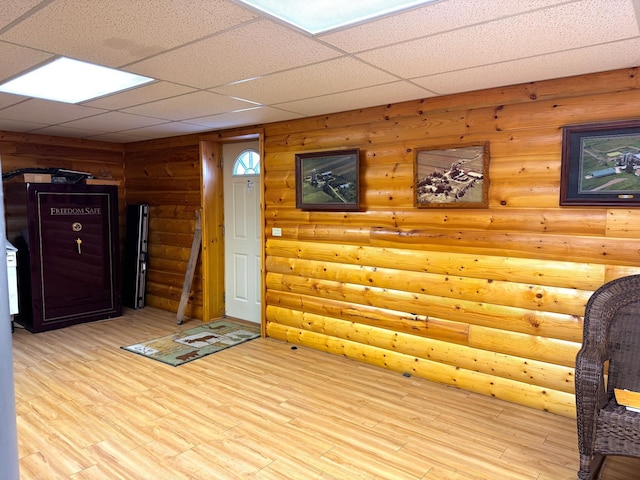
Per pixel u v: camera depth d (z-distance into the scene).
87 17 1.89
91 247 5.15
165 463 2.43
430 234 3.43
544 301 2.97
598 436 2.08
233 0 1.73
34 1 1.74
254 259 5.11
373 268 3.79
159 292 5.81
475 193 3.16
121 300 5.55
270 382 3.50
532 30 2.01
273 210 4.47
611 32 2.04
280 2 1.76
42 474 2.32
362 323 3.90
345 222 3.93
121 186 6.15
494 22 1.92
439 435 2.72
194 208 5.30
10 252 4.52
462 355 3.34
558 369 2.96
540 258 2.98
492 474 2.34
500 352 3.19
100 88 3.12
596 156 2.69
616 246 2.70
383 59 2.44
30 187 4.68
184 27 1.99
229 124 4.52
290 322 4.41
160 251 5.75
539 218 2.95
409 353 3.63
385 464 2.43
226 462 2.45
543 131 2.90
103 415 2.97
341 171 3.85
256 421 2.89
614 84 2.64
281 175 4.36
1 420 0.92
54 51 2.32
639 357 2.38
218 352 4.18
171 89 3.10
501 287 3.13
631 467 2.40
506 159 3.05
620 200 2.63
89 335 4.70
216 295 5.35
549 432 2.75
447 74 2.72
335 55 2.37
